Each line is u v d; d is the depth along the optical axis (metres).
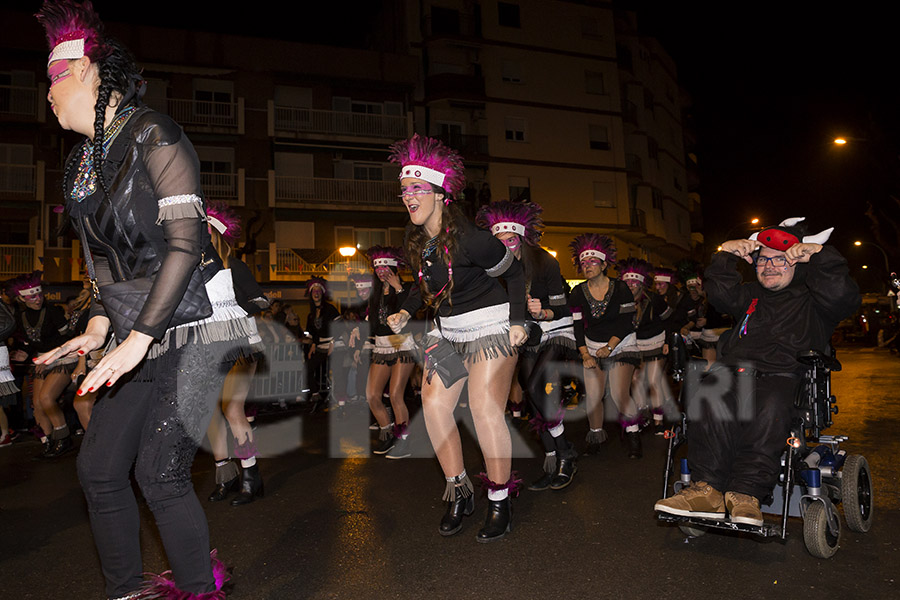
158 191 2.28
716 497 3.54
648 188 40.28
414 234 4.04
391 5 35.41
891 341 23.55
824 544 3.40
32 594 3.29
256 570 3.50
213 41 29.05
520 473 5.75
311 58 30.56
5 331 5.22
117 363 2.10
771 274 3.87
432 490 5.18
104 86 2.34
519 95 34.84
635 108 39.88
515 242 5.02
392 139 31.45
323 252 30.02
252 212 29.31
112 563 2.39
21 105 26.23
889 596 2.98
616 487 5.15
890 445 6.42
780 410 3.52
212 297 2.57
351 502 4.88
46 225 26.23
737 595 3.03
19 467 7.03
